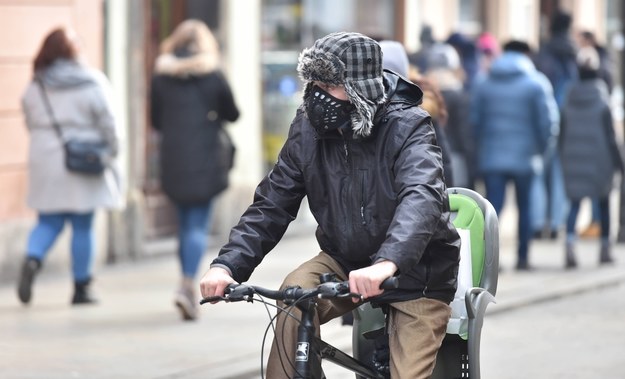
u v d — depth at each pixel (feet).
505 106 115.03
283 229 44.96
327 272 44.65
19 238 108.78
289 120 142.10
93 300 97.19
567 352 82.28
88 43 117.29
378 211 43.52
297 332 42.60
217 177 93.56
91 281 97.19
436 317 44.45
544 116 114.52
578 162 120.26
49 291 102.94
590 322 93.86
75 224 95.96
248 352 79.51
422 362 43.75
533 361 79.15
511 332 89.45
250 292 41.16
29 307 95.35
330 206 44.16
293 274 44.47
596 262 124.77
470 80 144.66
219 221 132.46
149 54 126.93
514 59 115.65
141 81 123.85
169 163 93.25
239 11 135.13
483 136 116.16
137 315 92.68
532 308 100.17
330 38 42.73
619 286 113.39
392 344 44.45
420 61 127.75
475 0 185.88
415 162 42.65
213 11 133.39
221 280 41.63
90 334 84.99
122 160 119.75
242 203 135.23
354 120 42.60
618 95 210.18
